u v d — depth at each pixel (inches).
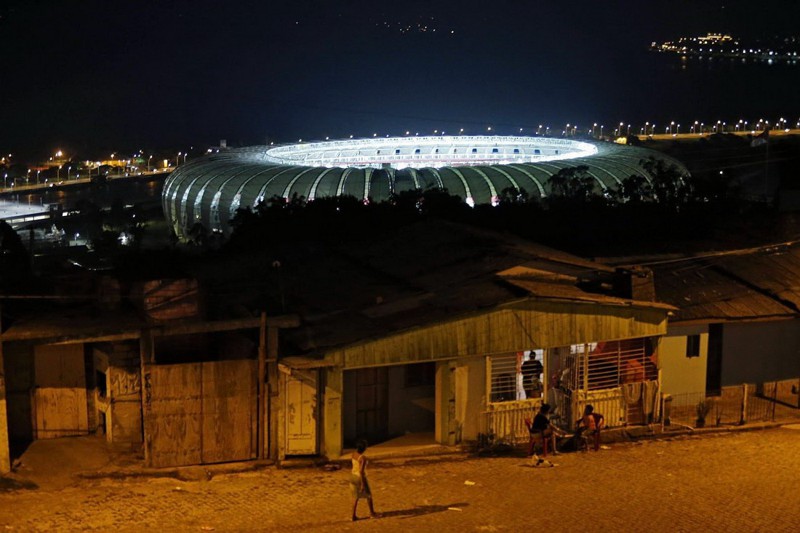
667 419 1056.8
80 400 941.8
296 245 1339.8
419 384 981.2
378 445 930.7
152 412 840.3
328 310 995.9
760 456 895.7
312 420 884.6
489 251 1144.2
